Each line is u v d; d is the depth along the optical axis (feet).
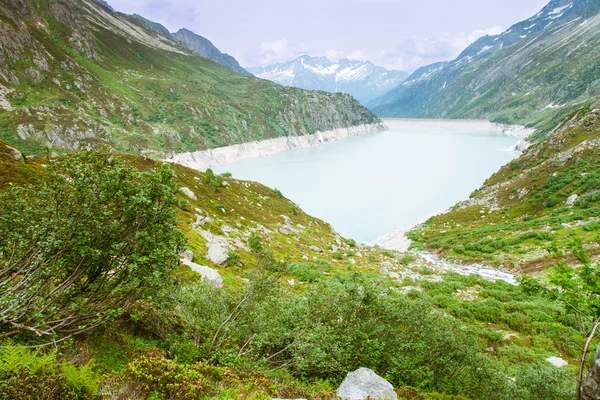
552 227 251.80
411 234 350.84
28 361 21.35
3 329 26.55
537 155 407.44
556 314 121.08
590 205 270.46
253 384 30.83
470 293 160.04
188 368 28.89
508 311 135.13
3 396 18.44
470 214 368.07
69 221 28.37
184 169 274.98
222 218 216.13
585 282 32.27
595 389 27.40
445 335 50.72
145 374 24.81
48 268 27.40
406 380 44.70
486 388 51.44
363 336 43.73
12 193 29.63
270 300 45.78
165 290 36.94
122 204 30.94
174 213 33.40
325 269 176.45
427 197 538.47
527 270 201.98
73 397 20.33
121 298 32.48
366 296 47.16
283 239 228.02
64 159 30.27
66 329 30.04
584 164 327.47
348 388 36.27
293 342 42.47
